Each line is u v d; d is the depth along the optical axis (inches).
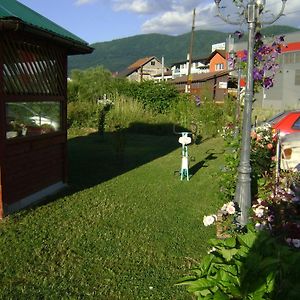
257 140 279.0
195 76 1927.9
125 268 183.9
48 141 299.4
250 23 197.9
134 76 3531.0
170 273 180.1
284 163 287.9
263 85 313.6
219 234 211.9
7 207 247.8
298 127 371.2
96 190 322.0
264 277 117.6
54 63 308.7
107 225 237.9
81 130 790.5
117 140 491.5
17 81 256.7
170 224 241.8
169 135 773.3
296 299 112.3
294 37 1684.3
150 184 348.5
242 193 204.5
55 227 231.3
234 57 384.5
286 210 174.6
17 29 216.4
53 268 181.5
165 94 916.0
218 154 513.7
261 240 132.8
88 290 163.9
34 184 283.1
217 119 712.4
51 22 303.0
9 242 206.8
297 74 1667.1
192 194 313.6
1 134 237.9
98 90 1176.2
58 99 313.4
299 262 122.7
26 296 157.4
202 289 122.6
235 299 117.9
